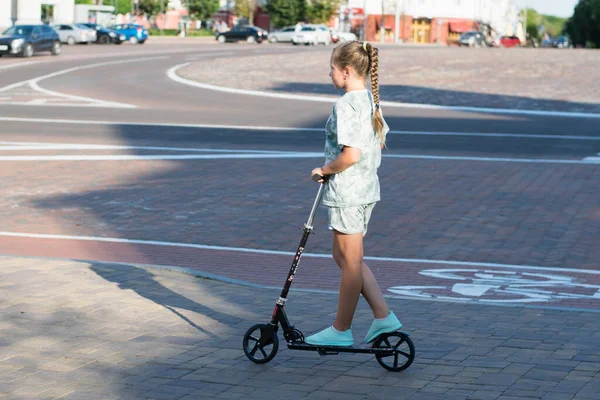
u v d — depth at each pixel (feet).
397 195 49.88
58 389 18.78
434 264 34.99
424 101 114.42
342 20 348.18
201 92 123.44
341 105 19.44
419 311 25.84
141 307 25.71
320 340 20.20
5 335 22.68
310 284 30.94
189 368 20.27
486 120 93.25
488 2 396.78
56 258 32.50
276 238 39.91
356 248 19.98
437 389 18.86
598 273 33.65
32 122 85.66
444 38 374.22
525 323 24.40
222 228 41.88
